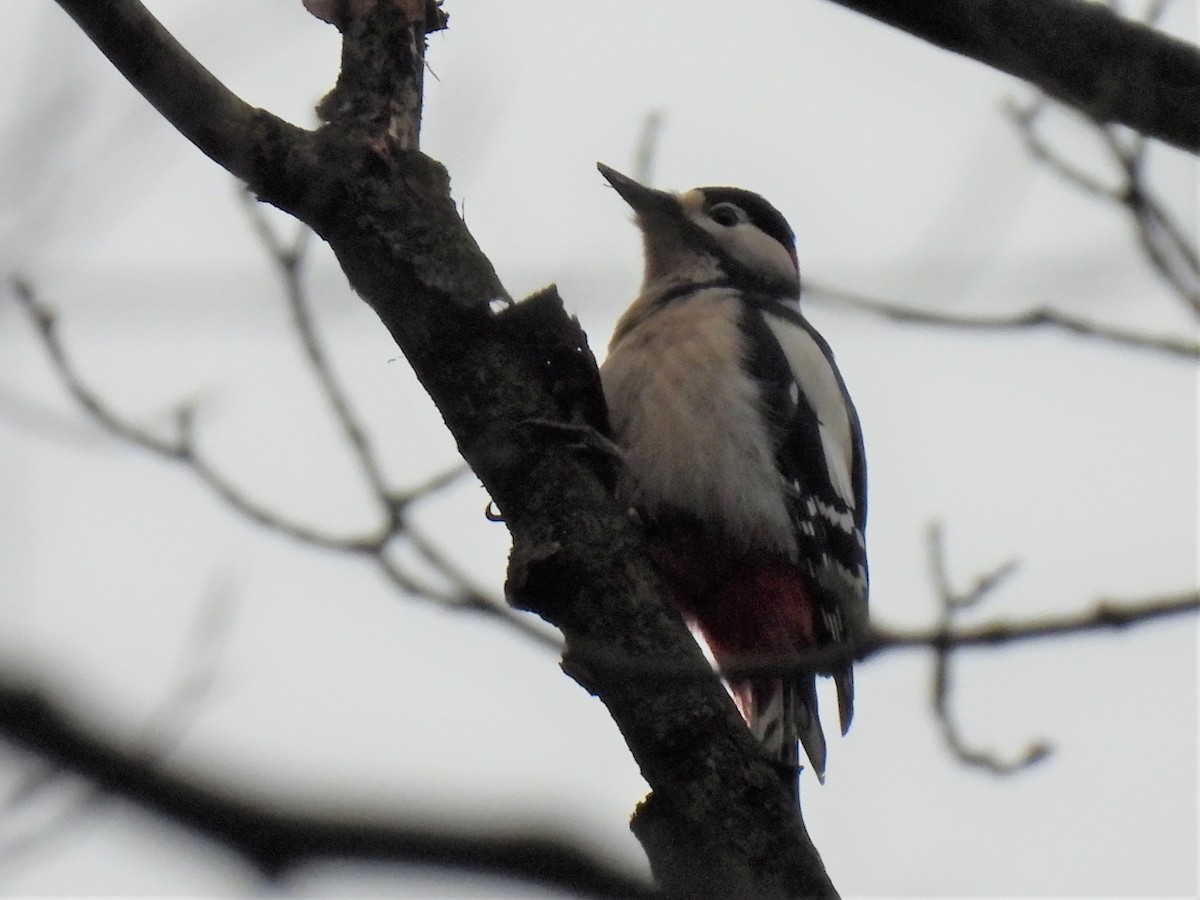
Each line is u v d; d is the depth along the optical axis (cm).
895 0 723
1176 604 479
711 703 658
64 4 666
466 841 326
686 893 632
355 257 723
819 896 626
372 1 757
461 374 720
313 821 317
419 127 750
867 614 582
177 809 311
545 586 688
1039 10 726
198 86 689
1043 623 494
